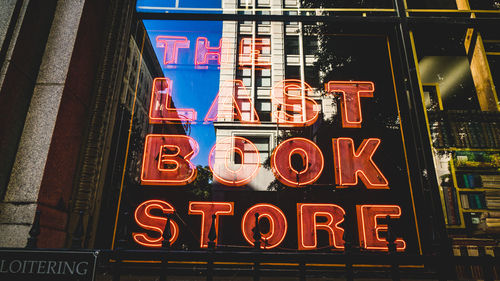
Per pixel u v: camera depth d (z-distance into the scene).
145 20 5.88
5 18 3.51
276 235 4.69
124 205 4.53
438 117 5.06
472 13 5.67
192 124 5.54
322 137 5.43
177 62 5.93
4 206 3.17
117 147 4.72
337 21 5.61
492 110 5.07
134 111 5.12
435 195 4.44
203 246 4.59
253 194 5.05
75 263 2.15
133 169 4.82
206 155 5.36
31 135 3.48
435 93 5.22
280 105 5.85
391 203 4.71
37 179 3.29
